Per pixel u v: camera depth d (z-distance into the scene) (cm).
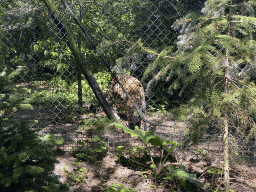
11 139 228
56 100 513
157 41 425
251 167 336
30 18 451
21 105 233
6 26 434
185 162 355
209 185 295
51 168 236
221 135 277
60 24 403
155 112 577
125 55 295
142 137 317
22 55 543
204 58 225
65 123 501
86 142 383
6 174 217
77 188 284
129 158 364
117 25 438
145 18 429
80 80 546
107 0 439
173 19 417
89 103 588
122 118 527
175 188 292
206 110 257
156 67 282
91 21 448
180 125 308
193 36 246
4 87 237
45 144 245
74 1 449
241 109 236
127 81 526
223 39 226
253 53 228
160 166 324
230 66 241
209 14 258
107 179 308
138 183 300
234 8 244
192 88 297
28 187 219
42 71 585
